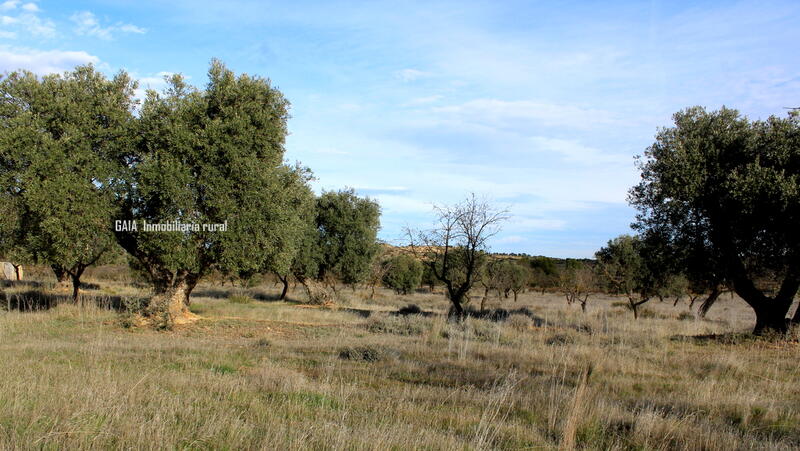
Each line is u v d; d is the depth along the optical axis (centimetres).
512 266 3928
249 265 1609
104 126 1678
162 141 1528
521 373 962
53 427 450
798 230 1349
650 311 2972
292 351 1197
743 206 1391
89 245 1688
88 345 1148
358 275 3136
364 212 3173
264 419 566
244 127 1566
